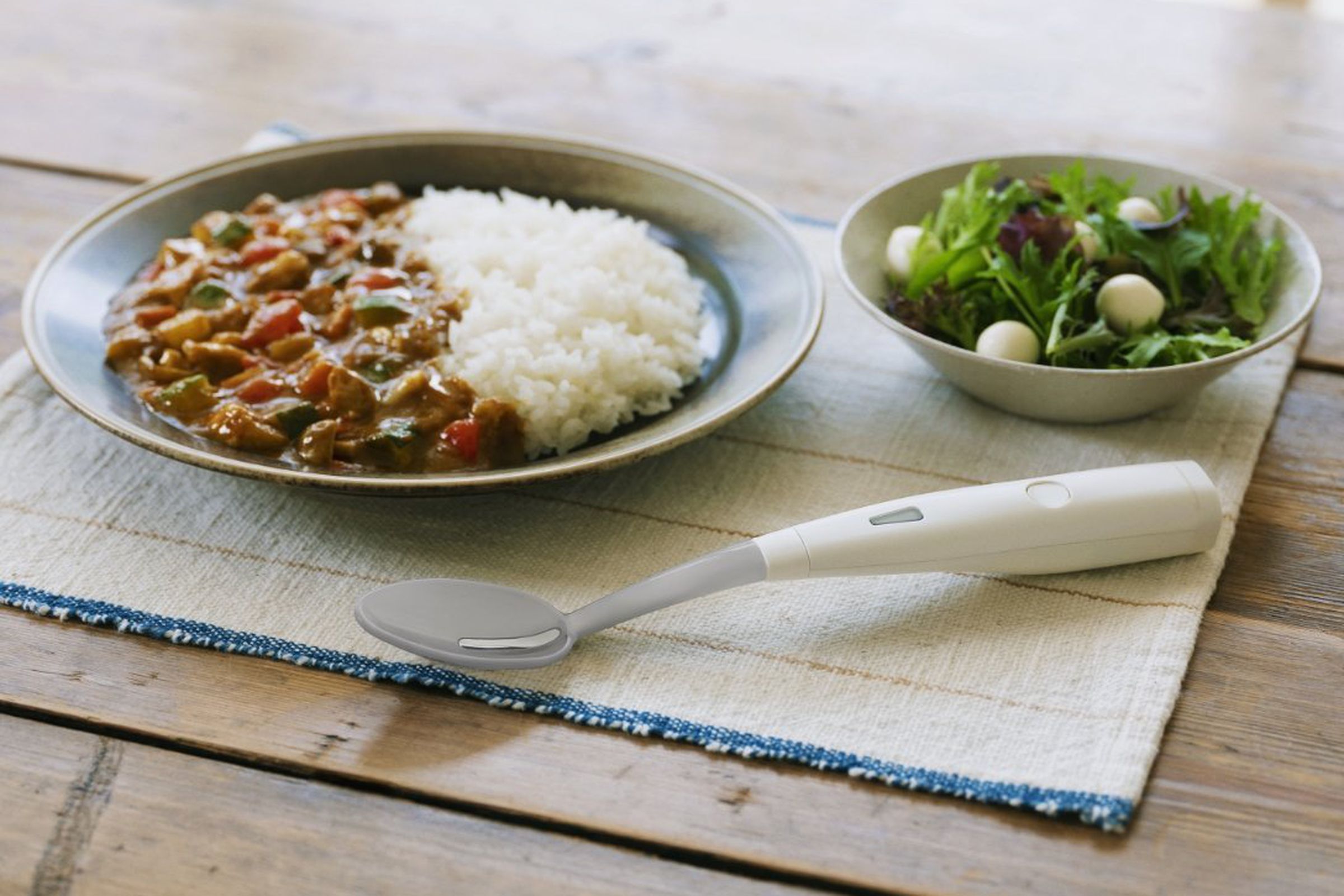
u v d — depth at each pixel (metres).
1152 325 0.84
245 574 0.79
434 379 0.83
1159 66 1.13
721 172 1.03
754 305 0.88
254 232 0.90
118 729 0.74
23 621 0.77
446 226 0.90
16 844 0.71
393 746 0.73
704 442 0.85
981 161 0.91
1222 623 0.77
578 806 0.72
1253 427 0.85
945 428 0.85
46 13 1.17
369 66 1.12
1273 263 0.86
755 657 0.76
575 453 0.83
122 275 0.89
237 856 0.70
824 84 1.11
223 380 0.84
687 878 0.70
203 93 1.09
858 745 0.73
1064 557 0.77
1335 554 0.80
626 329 0.86
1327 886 0.70
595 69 1.12
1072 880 0.70
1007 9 1.19
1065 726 0.73
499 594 0.76
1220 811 0.72
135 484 0.82
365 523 0.81
